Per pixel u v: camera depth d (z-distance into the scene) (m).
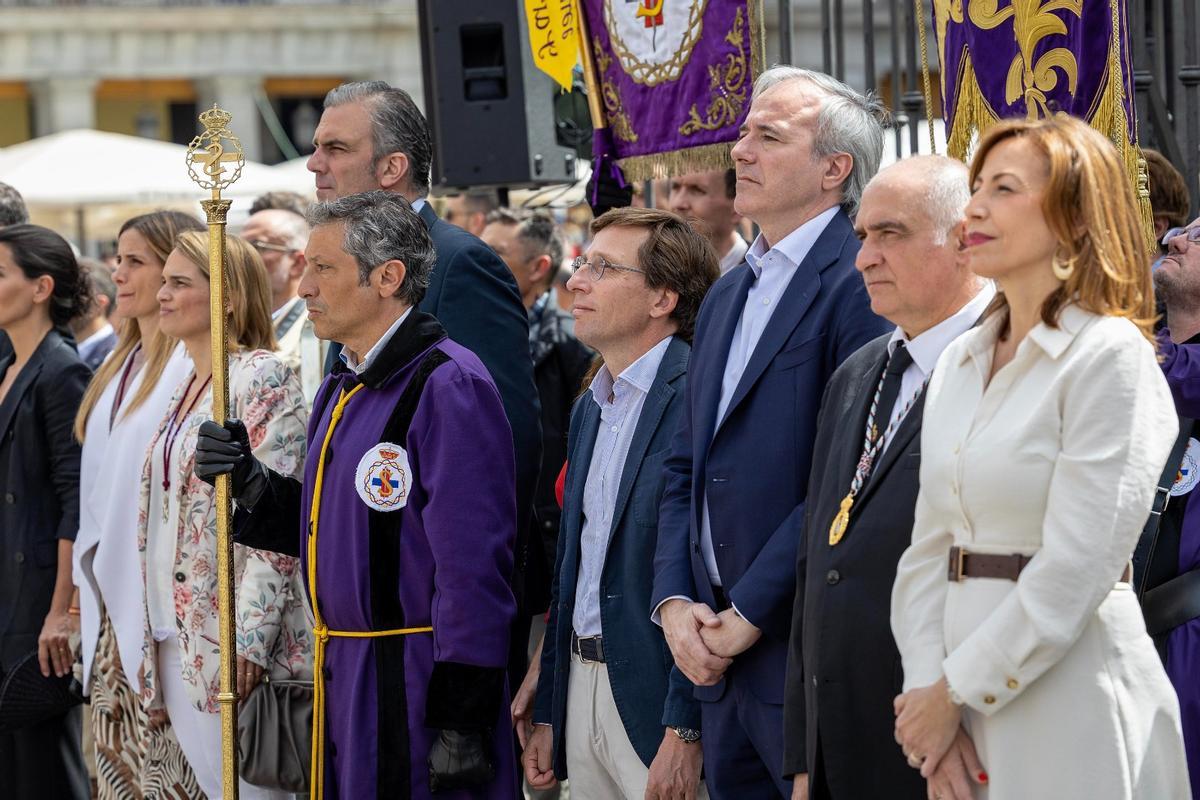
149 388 5.63
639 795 4.47
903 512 3.46
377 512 4.34
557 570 4.89
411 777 4.29
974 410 3.19
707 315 4.44
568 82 6.29
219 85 35.19
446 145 7.57
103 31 34.34
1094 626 3.07
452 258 5.13
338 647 4.43
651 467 4.51
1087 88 4.30
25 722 6.37
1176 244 4.32
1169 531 4.21
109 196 15.16
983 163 3.19
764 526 4.11
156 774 5.41
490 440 4.39
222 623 4.53
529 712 5.09
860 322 4.11
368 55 35.56
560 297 9.12
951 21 4.73
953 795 3.15
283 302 7.36
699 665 4.09
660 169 5.91
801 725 3.71
